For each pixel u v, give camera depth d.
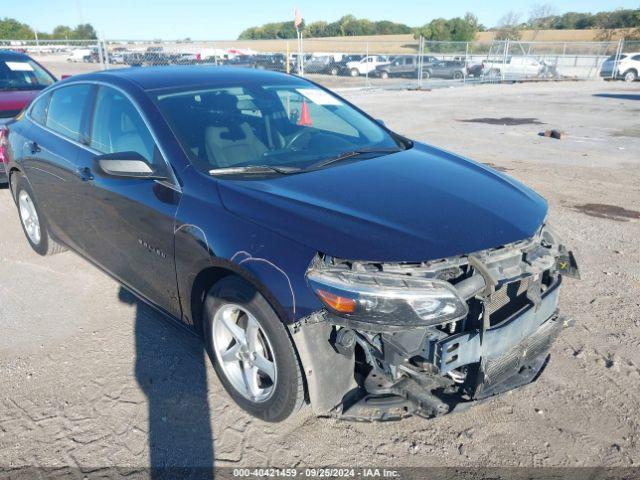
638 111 15.50
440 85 25.72
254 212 2.57
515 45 32.25
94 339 3.52
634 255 4.85
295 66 21.20
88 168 3.59
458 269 2.38
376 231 2.37
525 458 2.52
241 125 3.34
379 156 3.38
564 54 30.39
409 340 2.32
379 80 26.61
